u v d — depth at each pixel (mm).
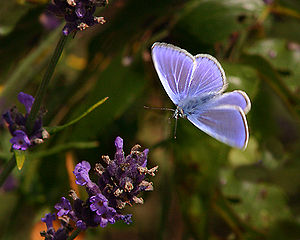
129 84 357
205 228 353
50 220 284
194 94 298
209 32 355
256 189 365
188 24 358
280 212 365
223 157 352
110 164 274
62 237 281
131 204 273
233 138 285
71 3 274
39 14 360
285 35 366
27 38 367
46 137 287
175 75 298
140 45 364
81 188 360
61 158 359
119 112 355
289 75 364
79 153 367
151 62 362
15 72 353
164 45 292
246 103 290
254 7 359
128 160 274
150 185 273
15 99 355
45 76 284
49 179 360
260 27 364
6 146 354
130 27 367
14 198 361
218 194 361
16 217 358
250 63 361
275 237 362
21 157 284
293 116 366
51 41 346
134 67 360
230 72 354
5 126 350
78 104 364
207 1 360
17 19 360
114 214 272
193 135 353
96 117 354
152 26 367
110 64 359
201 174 352
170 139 356
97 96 354
